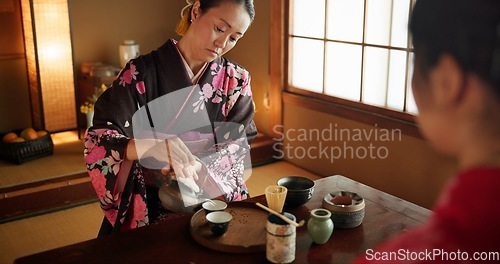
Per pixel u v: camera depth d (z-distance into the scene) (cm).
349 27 369
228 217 160
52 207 339
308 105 409
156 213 193
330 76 395
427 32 56
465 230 53
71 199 345
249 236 156
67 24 417
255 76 466
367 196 197
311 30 404
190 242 154
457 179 56
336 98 388
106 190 182
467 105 54
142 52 505
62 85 431
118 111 186
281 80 434
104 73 443
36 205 333
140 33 500
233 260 143
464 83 53
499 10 51
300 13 412
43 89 423
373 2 347
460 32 53
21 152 376
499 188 52
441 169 320
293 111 428
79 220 322
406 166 343
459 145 57
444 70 54
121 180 182
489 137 54
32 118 454
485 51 52
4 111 451
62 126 441
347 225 166
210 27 185
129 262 142
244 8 183
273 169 422
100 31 479
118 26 487
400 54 335
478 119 54
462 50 53
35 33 405
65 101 437
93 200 350
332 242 157
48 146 393
